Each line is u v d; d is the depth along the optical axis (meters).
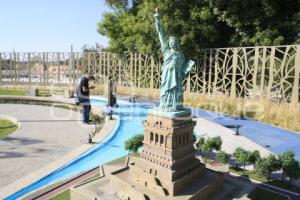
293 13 33.88
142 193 12.40
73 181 16.86
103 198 13.20
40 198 14.88
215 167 17.80
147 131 13.52
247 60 34.72
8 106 42.06
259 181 16.84
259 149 22.92
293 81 31.02
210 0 34.44
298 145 24.33
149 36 38.25
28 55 59.88
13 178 17.86
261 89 33.06
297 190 15.92
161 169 12.79
